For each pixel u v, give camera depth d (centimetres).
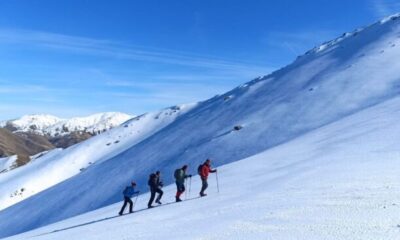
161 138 10494
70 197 7656
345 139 3288
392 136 2838
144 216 2047
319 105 7512
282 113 7944
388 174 1744
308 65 11575
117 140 16388
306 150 3338
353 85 7838
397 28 11031
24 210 7912
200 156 7269
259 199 1759
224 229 1281
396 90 6769
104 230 1820
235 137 7581
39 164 15888
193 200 2327
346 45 12081
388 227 1007
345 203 1353
